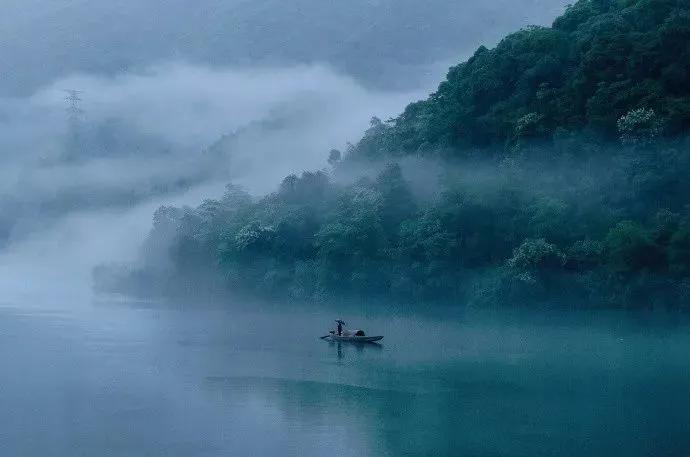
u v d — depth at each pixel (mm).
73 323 84250
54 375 49219
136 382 46844
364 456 31953
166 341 67250
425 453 32125
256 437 34500
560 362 53938
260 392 43812
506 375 48875
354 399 41938
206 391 44031
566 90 88750
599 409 39656
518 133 89625
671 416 38125
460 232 87500
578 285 75688
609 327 73125
